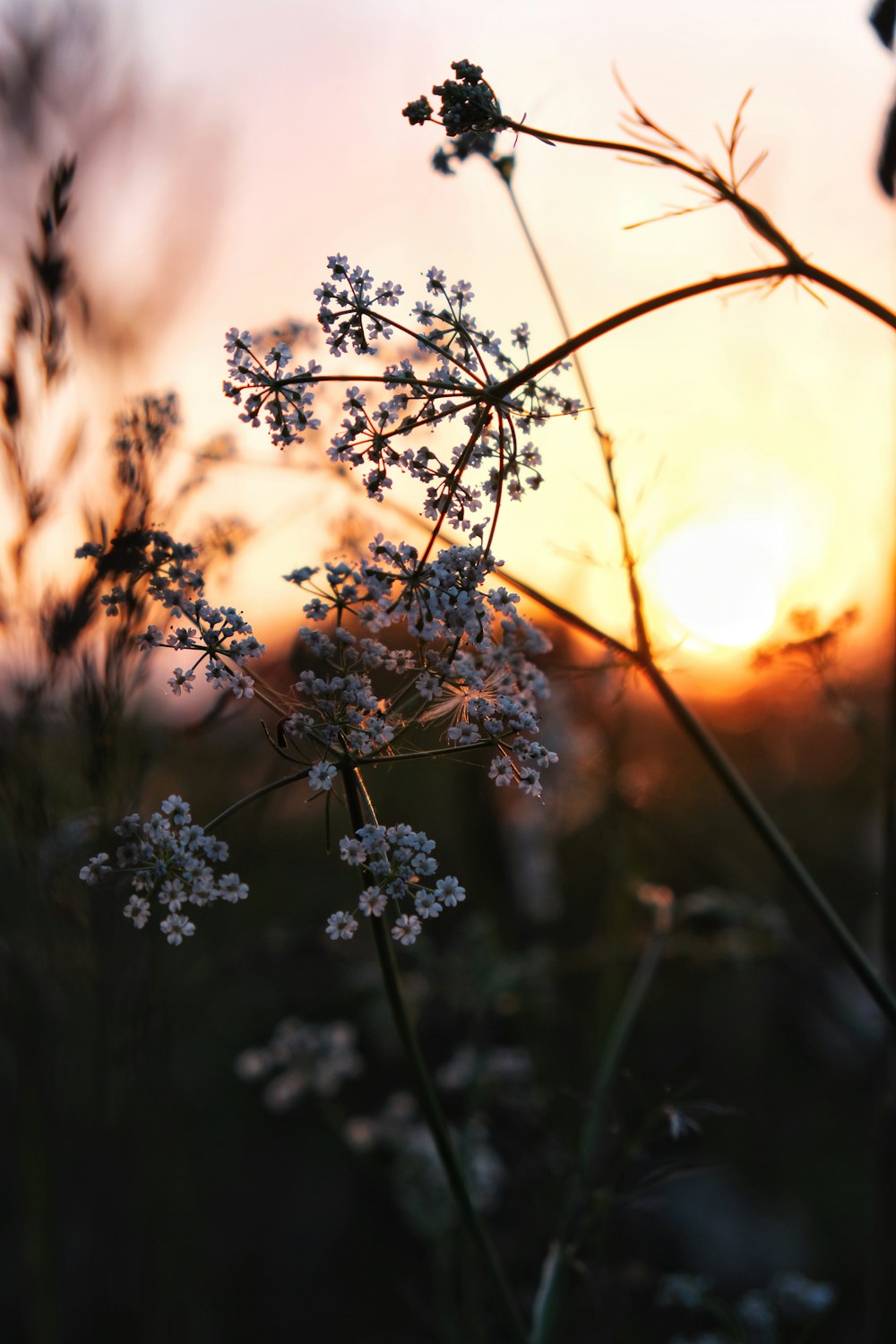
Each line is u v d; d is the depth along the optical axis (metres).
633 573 1.96
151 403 2.15
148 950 2.45
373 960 3.89
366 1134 3.44
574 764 3.64
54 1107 2.92
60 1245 3.00
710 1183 4.05
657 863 4.23
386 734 1.37
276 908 3.70
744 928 3.45
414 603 1.37
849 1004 3.66
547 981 3.50
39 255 2.21
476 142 2.19
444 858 4.42
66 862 2.23
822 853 5.04
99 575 1.82
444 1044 4.11
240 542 2.31
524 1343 1.65
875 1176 2.41
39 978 2.65
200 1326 3.35
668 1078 4.42
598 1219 2.08
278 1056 3.48
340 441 1.42
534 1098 3.10
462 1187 1.66
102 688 2.13
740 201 1.65
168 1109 2.99
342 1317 3.72
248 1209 4.27
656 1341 3.29
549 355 1.47
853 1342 3.22
